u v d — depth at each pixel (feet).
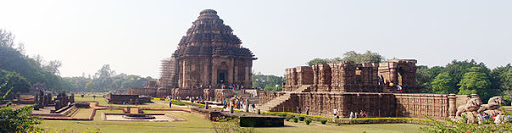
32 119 72.49
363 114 154.40
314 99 174.40
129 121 123.85
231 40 402.72
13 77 340.18
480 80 287.07
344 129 116.37
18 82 343.05
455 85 328.49
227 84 376.89
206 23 408.87
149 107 226.38
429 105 143.54
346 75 190.08
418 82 330.13
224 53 379.55
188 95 359.25
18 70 454.40
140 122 120.26
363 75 193.57
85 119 121.39
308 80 226.79
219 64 380.99
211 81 382.63
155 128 103.96
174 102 273.54
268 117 117.29
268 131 104.12
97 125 105.60
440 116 137.59
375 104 160.35
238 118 115.44
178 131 98.78
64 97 210.79
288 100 184.34
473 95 127.75
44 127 93.97
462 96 131.23
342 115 153.58
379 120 141.28
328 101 163.63
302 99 183.32
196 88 364.17
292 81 234.79
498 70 330.54
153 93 402.72
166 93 390.42
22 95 363.56
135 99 279.69
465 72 322.55
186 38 428.56
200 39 395.14
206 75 381.60
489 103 121.08
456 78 325.42
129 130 97.09
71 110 178.91
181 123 120.98
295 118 143.33
